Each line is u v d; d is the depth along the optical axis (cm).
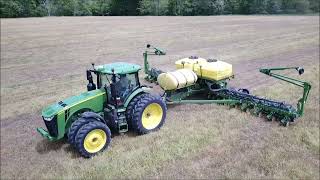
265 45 2864
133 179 818
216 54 2448
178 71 1220
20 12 8469
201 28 4503
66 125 947
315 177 826
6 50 2872
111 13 9469
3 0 8181
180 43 3094
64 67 2147
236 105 1230
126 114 1018
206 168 855
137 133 1041
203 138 1002
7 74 1998
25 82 1797
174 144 968
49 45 3103
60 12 9106
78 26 4966
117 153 930
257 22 5556
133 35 3753
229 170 845
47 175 854
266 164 870
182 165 871
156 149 945
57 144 1015
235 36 3569
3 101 1483
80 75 1908
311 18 6662
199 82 1295
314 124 1095
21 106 1412
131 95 1008
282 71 1858
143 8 9381
